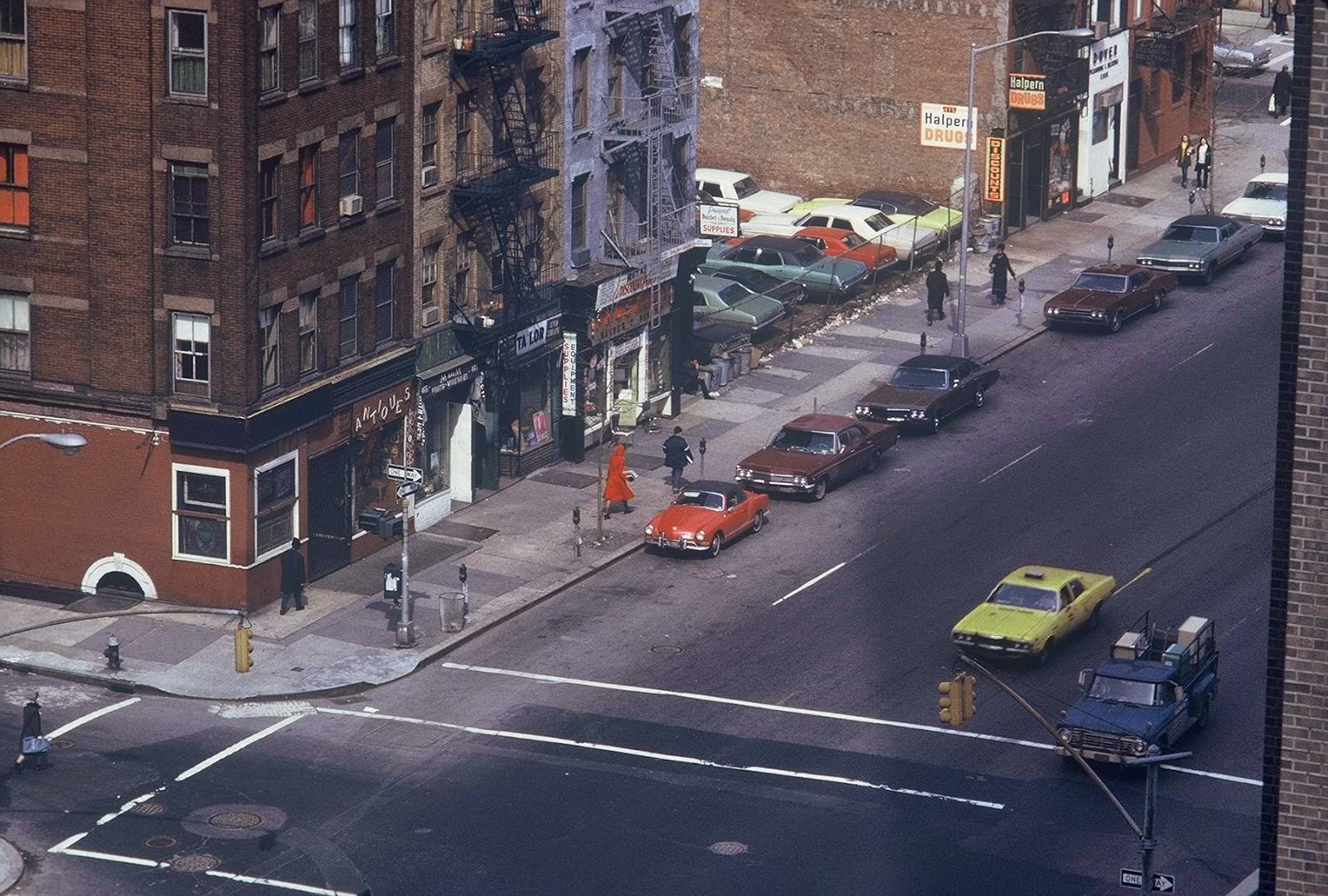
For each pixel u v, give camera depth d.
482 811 47.53
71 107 56.06
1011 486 68.00
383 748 50.84
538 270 68.62
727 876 44.53
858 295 86.62
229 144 54.97
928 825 46.78
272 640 56.66
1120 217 96.25
